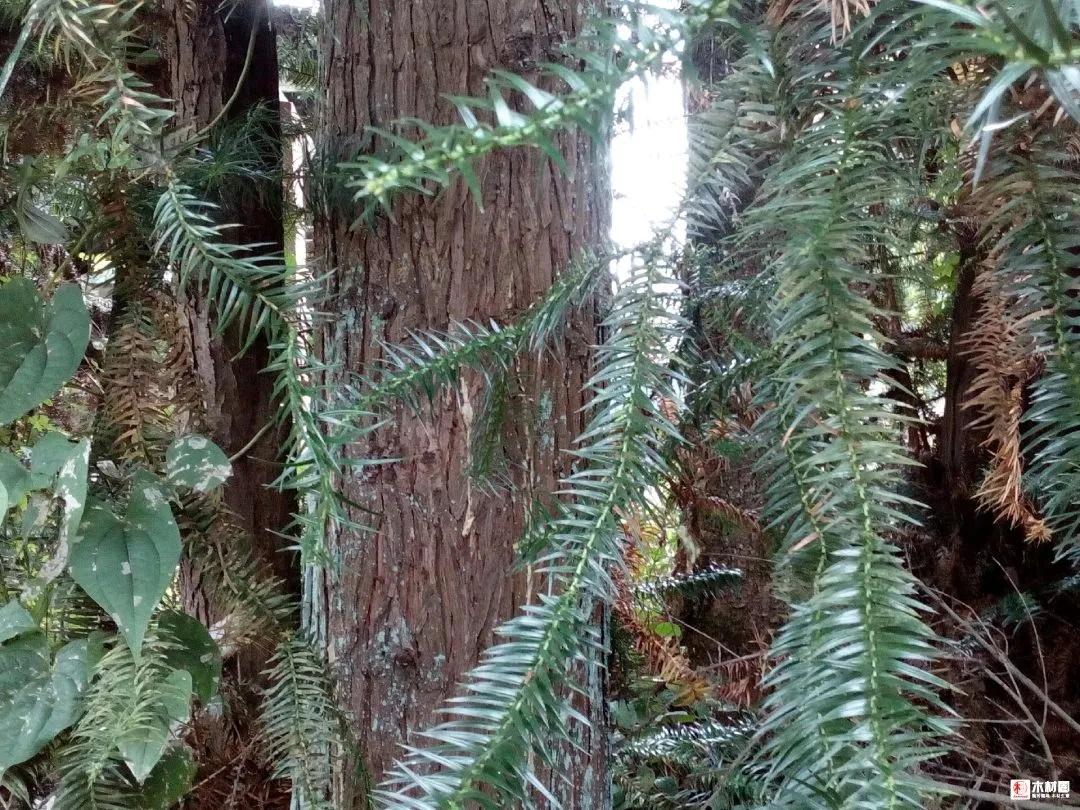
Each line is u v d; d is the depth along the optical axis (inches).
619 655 43.4
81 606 27.0
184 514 28.3
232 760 36.2
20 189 26.5
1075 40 9.7
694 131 18.6
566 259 30.7
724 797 32.2
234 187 32.8
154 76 40.1
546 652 15.6
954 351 47.8
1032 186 13.9
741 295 21.8
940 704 12.4
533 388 29.4
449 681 31.9
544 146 11.5
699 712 47.0
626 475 17.5
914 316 49.1
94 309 34.7
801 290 14.2
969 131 14.1
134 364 28.1
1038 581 51.8
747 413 27.3
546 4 29.5
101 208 27.2
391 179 11.2
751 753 36.0
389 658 32.4
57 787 25.6
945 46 12.3
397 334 30.6
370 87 30.5
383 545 32.1
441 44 29.8
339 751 31.0
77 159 22.8
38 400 24.6
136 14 27.9
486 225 30.2
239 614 29.2
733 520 39.3
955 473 51.6
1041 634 52.1
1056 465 14.1
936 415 53.9
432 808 12.8
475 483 29.8
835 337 14.1
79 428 30.5
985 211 17.1
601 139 12.6
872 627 12.9
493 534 31.0
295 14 48.1
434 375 23.2
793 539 17.8
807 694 13.5
